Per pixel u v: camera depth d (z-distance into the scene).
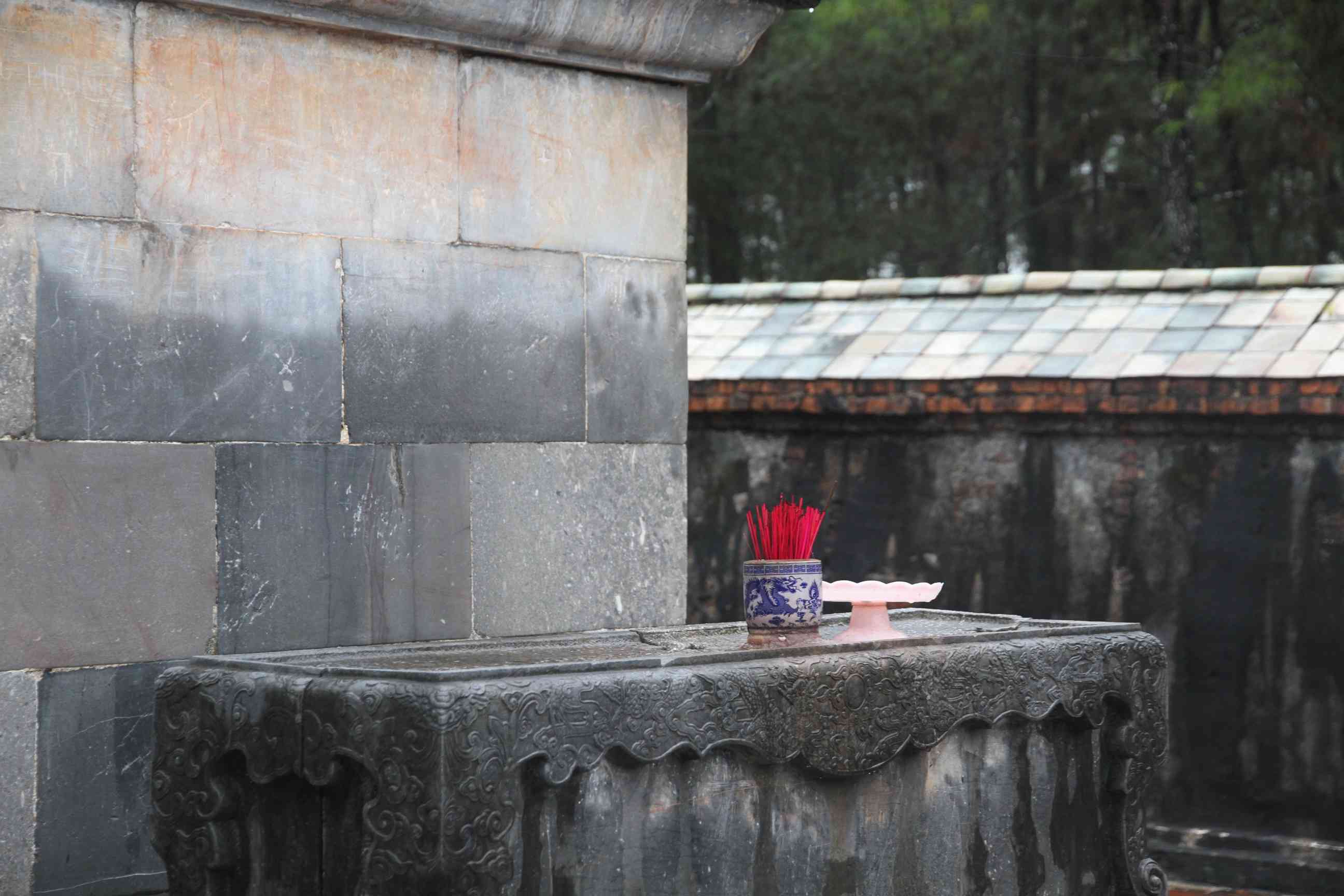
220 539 3.91
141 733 3.79
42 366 3.64
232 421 3.93
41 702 3.63
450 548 4.31
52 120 3.66
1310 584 7.05
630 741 3.16
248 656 3.56
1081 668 4.00
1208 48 13.84
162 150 3.82
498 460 4.41
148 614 3.79
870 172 17.94
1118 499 7.51
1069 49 16.34
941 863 3.76
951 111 16.75
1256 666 7.17
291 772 3.16
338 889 3.16
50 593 3.64
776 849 3.45
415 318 4.25
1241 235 15.38
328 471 4.09
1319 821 7.00
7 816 3.58
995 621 4.43
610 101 4.66
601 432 4.65
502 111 4.42
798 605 3.91
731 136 16.56
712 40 4.72
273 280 4.00
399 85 4.22
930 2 14.75
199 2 3.83
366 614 4.15
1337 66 11.70
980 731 3.85
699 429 8.52
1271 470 7.16
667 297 4.81
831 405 7.93
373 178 4.17
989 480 7.81
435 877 2.91
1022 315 8.02
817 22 15.22
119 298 3.75
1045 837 3.99
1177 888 7.07
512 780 3.00
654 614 4.77
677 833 3.29
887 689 3.58
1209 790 7.26
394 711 2.99
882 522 8.06
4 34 3.59
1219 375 7.02
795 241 17.33
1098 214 17.69
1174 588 7.37
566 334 4.56
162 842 3.42
